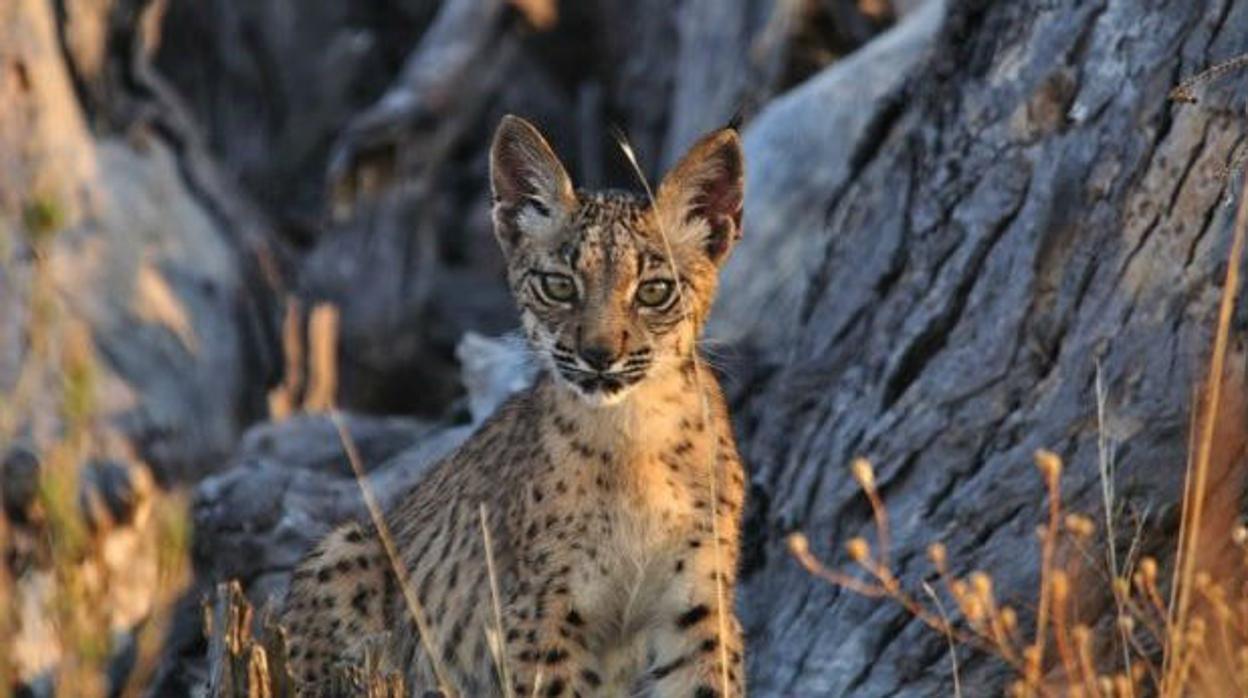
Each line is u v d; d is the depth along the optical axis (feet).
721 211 40.29
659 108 82.43
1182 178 40.81
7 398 57.06
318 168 90.68
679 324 39.58
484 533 38.40
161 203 69.31
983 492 41.96
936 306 43.50
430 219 78.89
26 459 53.47
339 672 36.73
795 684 42.93
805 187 53.62
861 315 45.34
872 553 43.01
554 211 39.88
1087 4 42.55
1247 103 40.34
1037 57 43.01
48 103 66.90
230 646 34.60
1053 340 41.93
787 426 46.16
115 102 70.13
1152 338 40.73
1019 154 42.96
